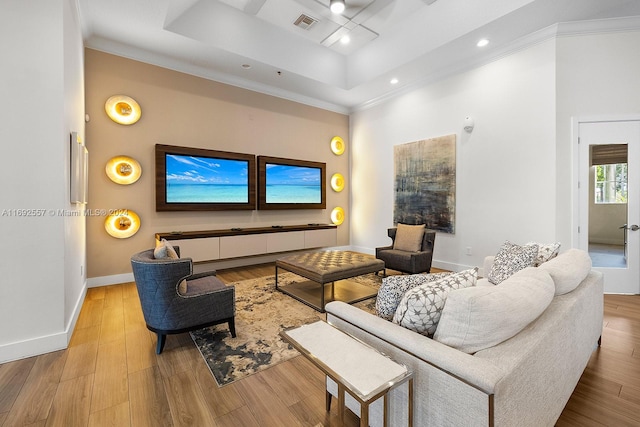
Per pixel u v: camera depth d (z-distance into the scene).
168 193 4.05
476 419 0.92
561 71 3.43
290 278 4.16
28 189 2.06
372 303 3.18
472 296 1.10
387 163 5.54
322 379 1.83
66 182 2.26
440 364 1.02
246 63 4.21
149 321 2.11
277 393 1.70
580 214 3.46
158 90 4.04
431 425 1.07
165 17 3.19
